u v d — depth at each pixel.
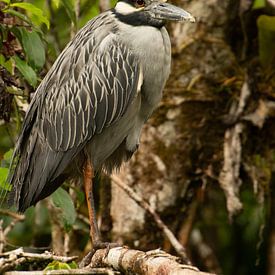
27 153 9.76
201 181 12.41
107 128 9.62
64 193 9.70
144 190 12.27
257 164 12.40
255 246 13.96
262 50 12.10
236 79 12.40
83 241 12.84
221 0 12.48
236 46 12.73
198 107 12.34
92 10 12.73
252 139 12.40
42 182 9.63
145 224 12.13
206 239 14.02
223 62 12.44
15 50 9.16
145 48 9.45
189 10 12.45
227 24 12.52
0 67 9.02
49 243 13.02
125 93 9.48
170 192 12.28
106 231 12.48
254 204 13.65
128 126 9.67
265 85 12.31
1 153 11.56
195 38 12.42
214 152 12.37
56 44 12.02
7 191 9.73
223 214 13.82
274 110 12.26
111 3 11.33
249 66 12.42
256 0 12.41
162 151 12.30
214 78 12.41
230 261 14.08
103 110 9.54
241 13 12.44
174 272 6.98
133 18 9.59
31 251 11.76
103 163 10.14
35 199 9.73
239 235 14.04
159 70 9.54
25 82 10.33
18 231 12.99
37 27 9.16
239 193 12.18
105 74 9.51
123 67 9.47
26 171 9.71
